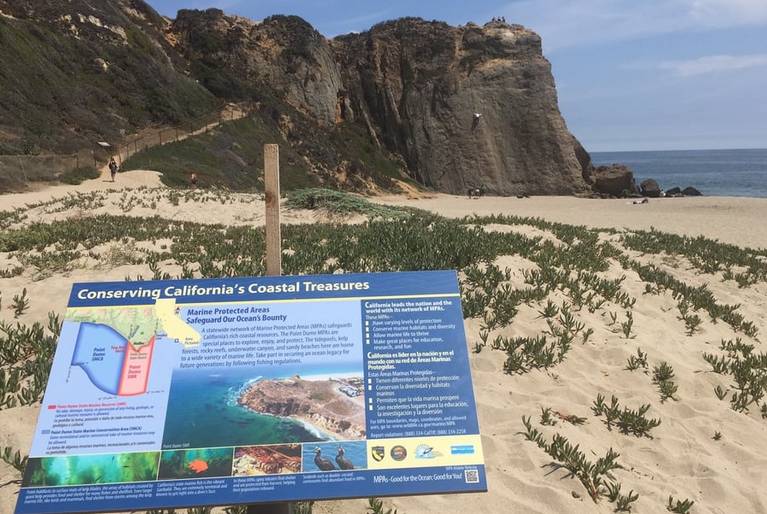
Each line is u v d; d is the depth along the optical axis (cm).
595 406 546
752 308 970
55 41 4350
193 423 292
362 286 341
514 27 8912
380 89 8575
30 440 427
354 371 314
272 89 7312
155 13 7181
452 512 383
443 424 301
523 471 435
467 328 667
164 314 323
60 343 311
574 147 8119
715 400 583
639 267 1055
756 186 10712
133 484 274
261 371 311
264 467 282
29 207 2012
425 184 8075
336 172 6331
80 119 3816
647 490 430
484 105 8250
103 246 1018
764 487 445
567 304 752
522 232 1289
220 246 1005
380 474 285
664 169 19538
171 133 4541
